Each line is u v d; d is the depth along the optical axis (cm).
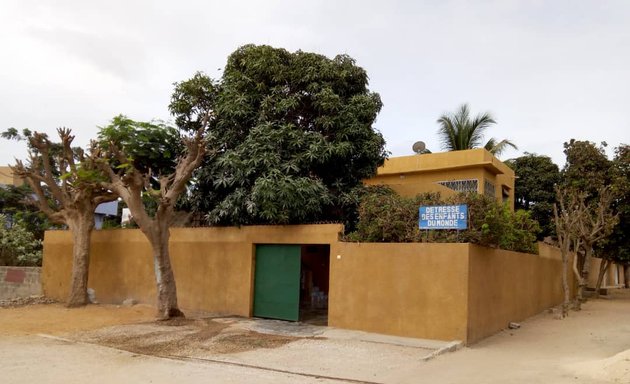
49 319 1441
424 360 941
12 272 2148
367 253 1256
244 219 1512
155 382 768
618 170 2397
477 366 902
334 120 1559
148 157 1744
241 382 771
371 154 1605
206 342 1103
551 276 2044
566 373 837
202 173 1588
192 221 1769
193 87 1684
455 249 1131
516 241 1625
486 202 1227
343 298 1284
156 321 1379
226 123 1598
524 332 1346
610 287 3466
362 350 1028
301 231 1391
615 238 2386
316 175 1592
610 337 1272
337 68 1653
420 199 1310
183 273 1644
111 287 1817
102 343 1097
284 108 1545
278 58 1638
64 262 1973
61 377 796
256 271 1498
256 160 1445
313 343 1097
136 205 1413
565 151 2600
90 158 1638
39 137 1780
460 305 1111
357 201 1533
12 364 891
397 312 1190
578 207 2031
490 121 2625
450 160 2131
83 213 1758
